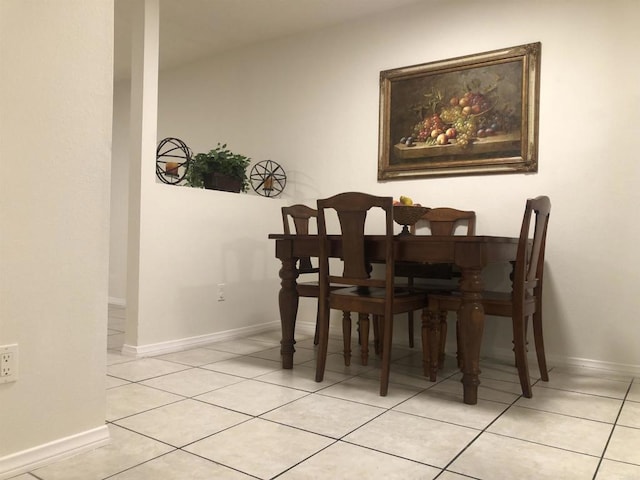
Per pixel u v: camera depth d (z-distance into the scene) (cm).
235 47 448
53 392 157
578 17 295
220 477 146
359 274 241
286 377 260
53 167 158
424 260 232
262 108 432
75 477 145
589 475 152
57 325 158
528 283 239
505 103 315
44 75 155
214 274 348
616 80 284
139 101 303
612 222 283
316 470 152
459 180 331
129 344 302
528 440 179
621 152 282
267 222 391
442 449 170
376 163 367
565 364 294
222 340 352
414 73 348
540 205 235
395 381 256
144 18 301
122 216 537
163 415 198
